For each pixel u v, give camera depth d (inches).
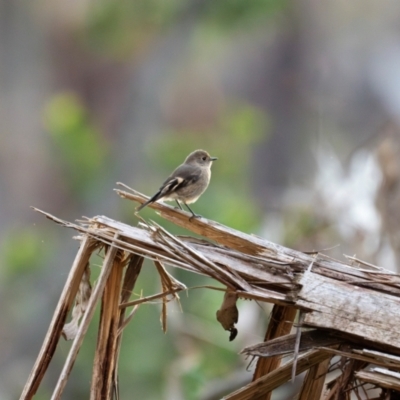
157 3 711.1
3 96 826.8
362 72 857.5
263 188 862.5
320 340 165.8
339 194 428.5
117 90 844.0
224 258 180.2
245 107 893.2
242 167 773.3
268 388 178.2
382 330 159.8
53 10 819.4
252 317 408.2
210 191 584.7
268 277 175.9
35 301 661.3
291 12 870.4
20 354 653.3
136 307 200.1
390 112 793.6
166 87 807.1
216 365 455.2
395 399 164.7
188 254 178.1
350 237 408.2
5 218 797.9
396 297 166.2
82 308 194.9
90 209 705.0
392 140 444.1
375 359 160.2
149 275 506.6
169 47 752.3
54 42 838.5
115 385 196.2
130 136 754.8
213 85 890.7
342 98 852.6
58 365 541.3
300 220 453.4
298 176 848.9
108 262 181.8
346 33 883.4
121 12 727.7
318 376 177.6
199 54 833.5
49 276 672.4
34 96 835.4
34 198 804.0
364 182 420.5
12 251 672.4
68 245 685.9
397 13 865.5
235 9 697.0
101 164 716.7
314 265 181.3
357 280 176.1
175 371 455.8
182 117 887.7
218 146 770.8
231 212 557.6
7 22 818.8
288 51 902.4
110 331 188.7
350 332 160.7
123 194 231.3
